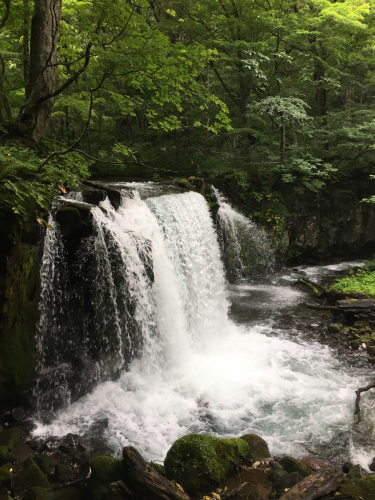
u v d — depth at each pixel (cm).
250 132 1494
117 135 1568
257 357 829
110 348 704
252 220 1414
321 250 1556
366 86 1969
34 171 695
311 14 1577
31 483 444
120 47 725
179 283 921
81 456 509
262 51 1462
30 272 578
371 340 880
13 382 566
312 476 425
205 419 622
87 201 729
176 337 841
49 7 861
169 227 913
